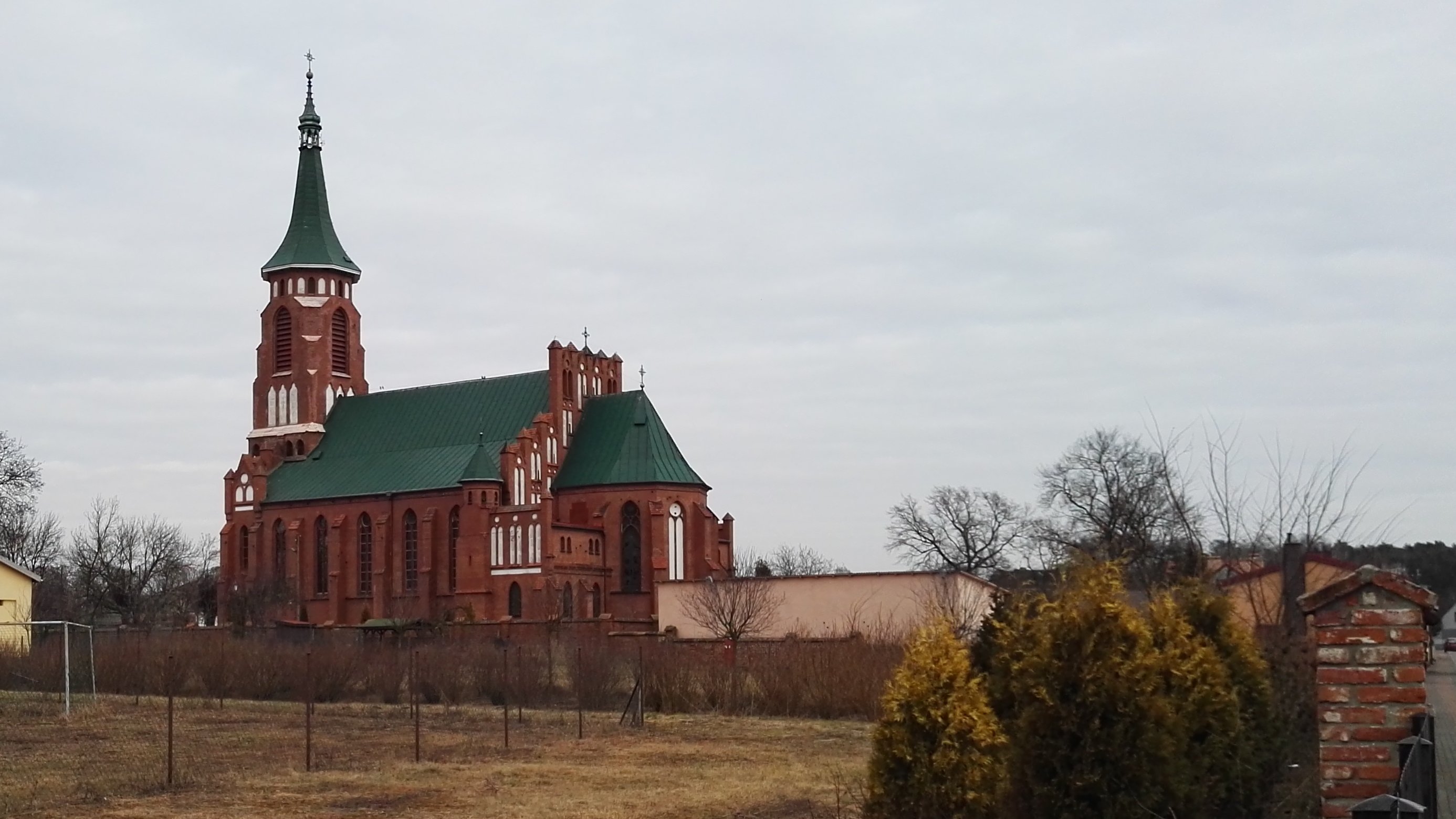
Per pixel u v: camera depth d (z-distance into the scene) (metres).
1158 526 45.69
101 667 65.56
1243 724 23.28
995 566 140.88
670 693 54.84
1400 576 15.45
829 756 39.41
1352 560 32.69
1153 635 22.75
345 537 137.50
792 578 89.94
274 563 142.00
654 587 125.56
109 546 151.62
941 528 147.12
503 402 139.12
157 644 69.25
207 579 160.38
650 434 131.12
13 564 81.69
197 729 48.38
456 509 131.25
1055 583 31.69
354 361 151.00
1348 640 15.45
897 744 21.61
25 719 51.69
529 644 85.62
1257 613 31.66
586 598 126.00
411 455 138.75
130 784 33.50
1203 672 22.52
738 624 92.06
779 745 42.47
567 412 134.75
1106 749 19.42
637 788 32.97
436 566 131.75
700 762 38.19
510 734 46.28
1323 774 15.42
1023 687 20.61
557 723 50.09
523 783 33.97
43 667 65.38
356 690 63.16
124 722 50.94
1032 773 19.95
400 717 53.25
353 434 145.12
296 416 146.88
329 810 29.78
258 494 143.00
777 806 30.09
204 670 64.50
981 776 20.98
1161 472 63.22
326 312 148.38
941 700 21.55
